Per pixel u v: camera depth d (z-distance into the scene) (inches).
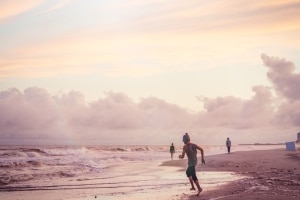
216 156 1338.6
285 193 390.3
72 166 936.3
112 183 593.0
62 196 452.1
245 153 1550.2
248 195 381.7
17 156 1517.0
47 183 601.9
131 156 1838.1
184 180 616.7
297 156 1135.0
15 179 644.7
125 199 404.2
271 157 1136.2
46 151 1777.8
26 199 432.1
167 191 463.5
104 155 1871.3
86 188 531.2
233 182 516.4
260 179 539.2
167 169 920.3
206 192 426.0
